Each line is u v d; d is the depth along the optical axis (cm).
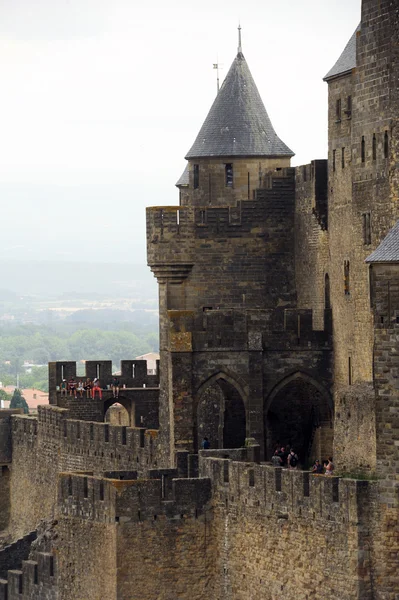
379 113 15175
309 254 17262
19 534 19625
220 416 17112
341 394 15175
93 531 15200
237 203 17625
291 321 16762
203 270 17612
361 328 15750
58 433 18488
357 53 15400
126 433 17250
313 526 13988
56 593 16062
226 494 14838
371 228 15400
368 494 13650
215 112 18438
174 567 14950
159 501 14938
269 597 14412
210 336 16662
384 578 13625
